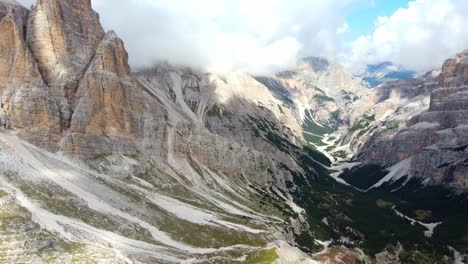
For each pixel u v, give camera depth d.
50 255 139.50
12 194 172.88
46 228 158.25
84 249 151.50
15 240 140.88
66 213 183.88
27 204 173.25
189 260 181.75
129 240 184.62
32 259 133.75
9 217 153.25
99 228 184.50
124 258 154.38
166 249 188.88
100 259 145.00
